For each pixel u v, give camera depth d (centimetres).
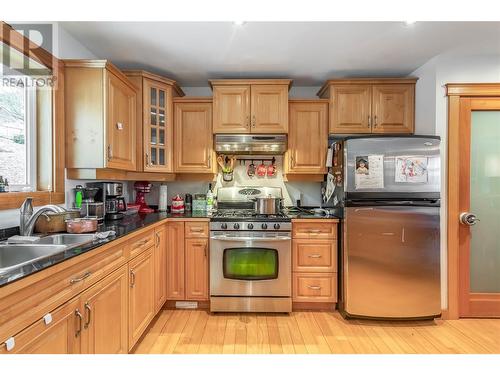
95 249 140
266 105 295
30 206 170
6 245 148
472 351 206
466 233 258
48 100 201
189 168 304
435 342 218
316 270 269
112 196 249
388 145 245
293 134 303
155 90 282
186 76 304
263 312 267
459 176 256
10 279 93
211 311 264
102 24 204
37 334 105
